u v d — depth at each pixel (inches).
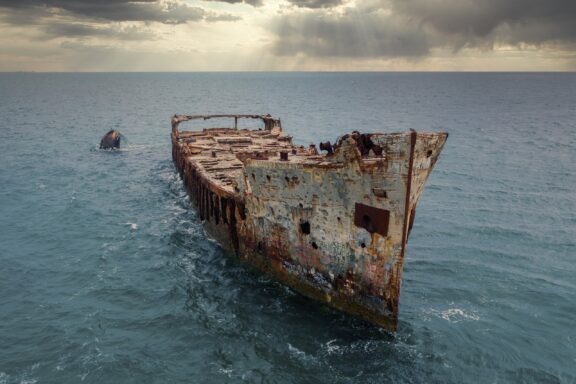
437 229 1216.8
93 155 2287.2
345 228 751.7
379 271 724.0
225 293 869.8
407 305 828.6
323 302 821.2
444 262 1007.0
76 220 1289.4
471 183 1710.1
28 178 1772.9
